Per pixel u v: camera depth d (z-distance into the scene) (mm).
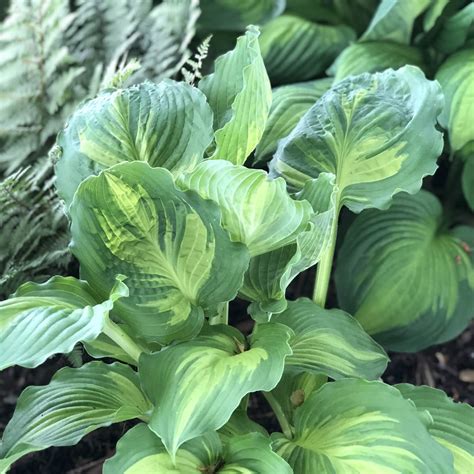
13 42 805
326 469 544
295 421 603
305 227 506
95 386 615
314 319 670
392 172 639
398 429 549
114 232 506
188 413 490
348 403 581
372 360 660
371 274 802
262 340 562
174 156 564
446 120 789
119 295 479
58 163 567
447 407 623
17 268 727
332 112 655
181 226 506
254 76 528
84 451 780
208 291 555
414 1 805
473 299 808
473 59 818
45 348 469
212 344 564
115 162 557
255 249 552
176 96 571
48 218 773
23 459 774
